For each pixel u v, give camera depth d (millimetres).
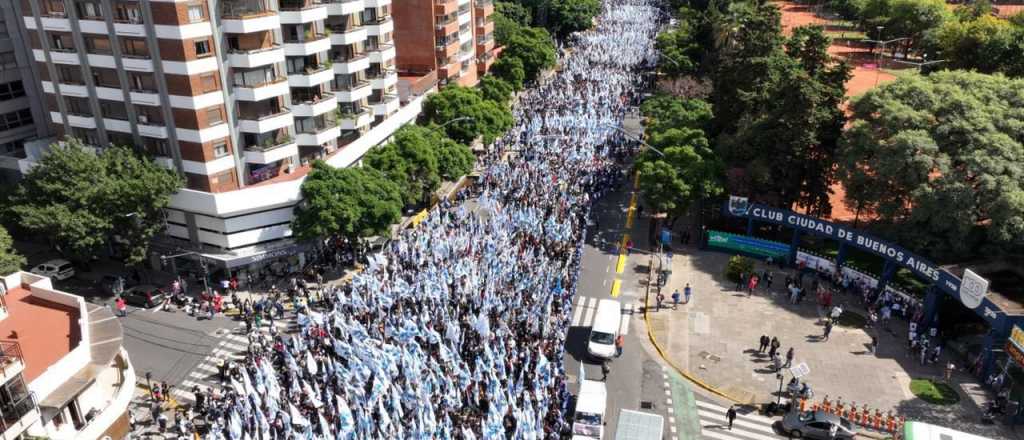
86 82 62219
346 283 63812
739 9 108250
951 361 52500
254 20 59781
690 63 116375
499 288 55844
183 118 59500
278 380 47625
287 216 64625
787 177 68938
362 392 43094
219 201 60594
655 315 59094
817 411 45094
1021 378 48625
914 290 61969
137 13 57406
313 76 66000
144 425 46344
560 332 52531
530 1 178250
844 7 192000
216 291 63750
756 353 53750
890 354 53375
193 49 57344
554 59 131125
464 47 114375
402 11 102000
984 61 87812
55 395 36000
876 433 44938
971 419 46312
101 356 39250
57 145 62531
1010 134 56344
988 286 50312
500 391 42250
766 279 64188
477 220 69688
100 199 58844
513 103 119500
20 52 72000
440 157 76312
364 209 62250
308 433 39438
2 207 62812
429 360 48062
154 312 60094
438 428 40500
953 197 53906
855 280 62312
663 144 73000
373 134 78188
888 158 57719
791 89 66500
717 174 69875
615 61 141125
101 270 67438
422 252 62406
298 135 67750
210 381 51031
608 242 73000
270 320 56156
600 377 51031
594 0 192125
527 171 80875
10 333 41062
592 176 82688
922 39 136500
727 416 46625
